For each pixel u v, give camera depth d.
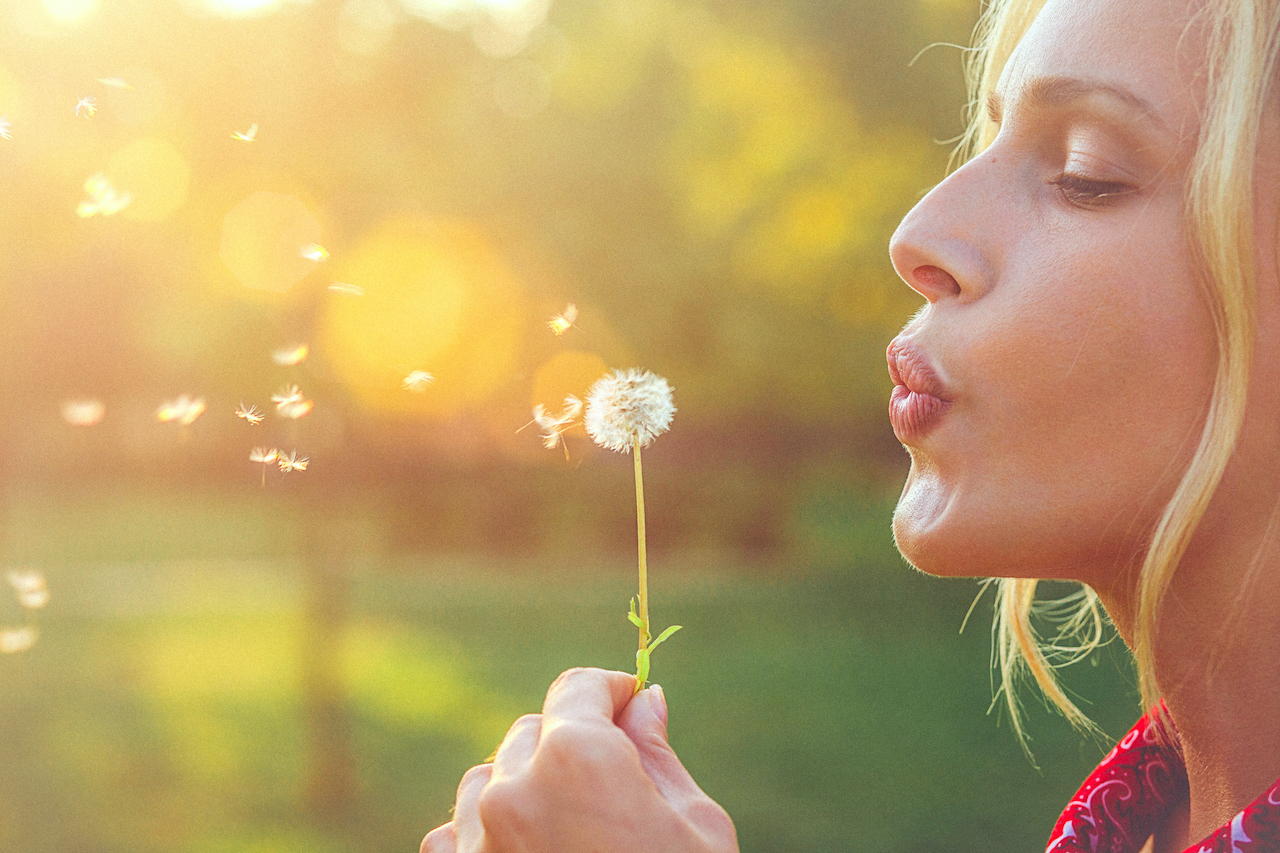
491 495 21.38
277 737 10.23
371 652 13.57
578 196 10.30
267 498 30.23
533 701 11.58
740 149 11.66
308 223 6.98
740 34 11.20
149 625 15.09
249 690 11.77
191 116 6.75
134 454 32.38
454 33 7.94
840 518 20.17
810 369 14.77
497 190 8.58
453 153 8.14
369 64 7.32
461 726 10.70
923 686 11.94
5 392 19.08
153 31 6.61
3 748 9.85
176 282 7.44
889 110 11.55
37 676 12.30
